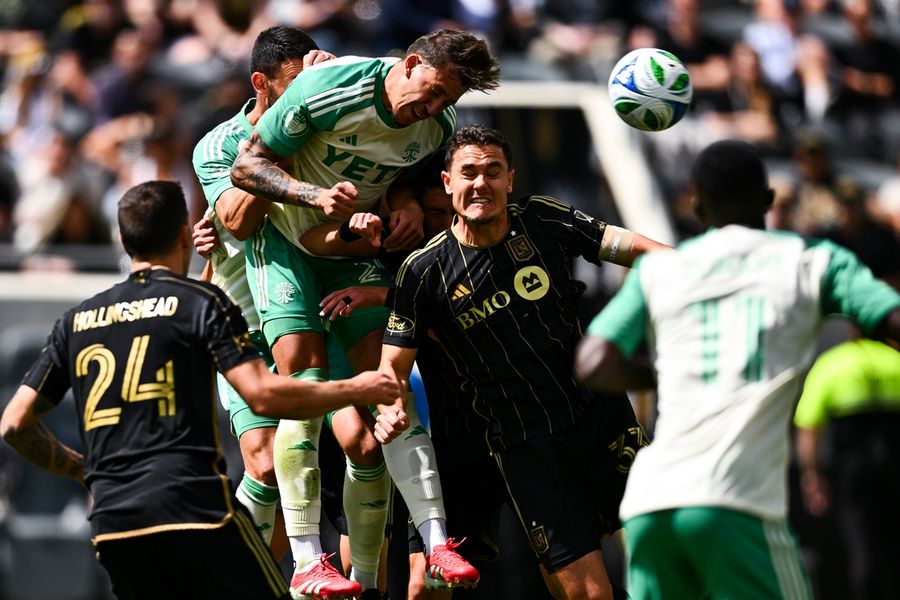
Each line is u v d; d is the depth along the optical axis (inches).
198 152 825.5
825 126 2011.6
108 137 1708.9
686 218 1617.9
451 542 765.9
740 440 638.5
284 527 887.1
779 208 1657.2
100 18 1969.7
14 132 1812.3
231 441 1301.7
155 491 683.4
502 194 757.9
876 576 1369.3
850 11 2156.7
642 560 658.2
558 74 1884.8
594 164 1553.9
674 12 1966.0
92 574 1430.9
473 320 767.7
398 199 812.0
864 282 641.0
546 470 776.9
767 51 2027.6
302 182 739.4
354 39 1919.3
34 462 747.4
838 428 1391.5
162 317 700.0
